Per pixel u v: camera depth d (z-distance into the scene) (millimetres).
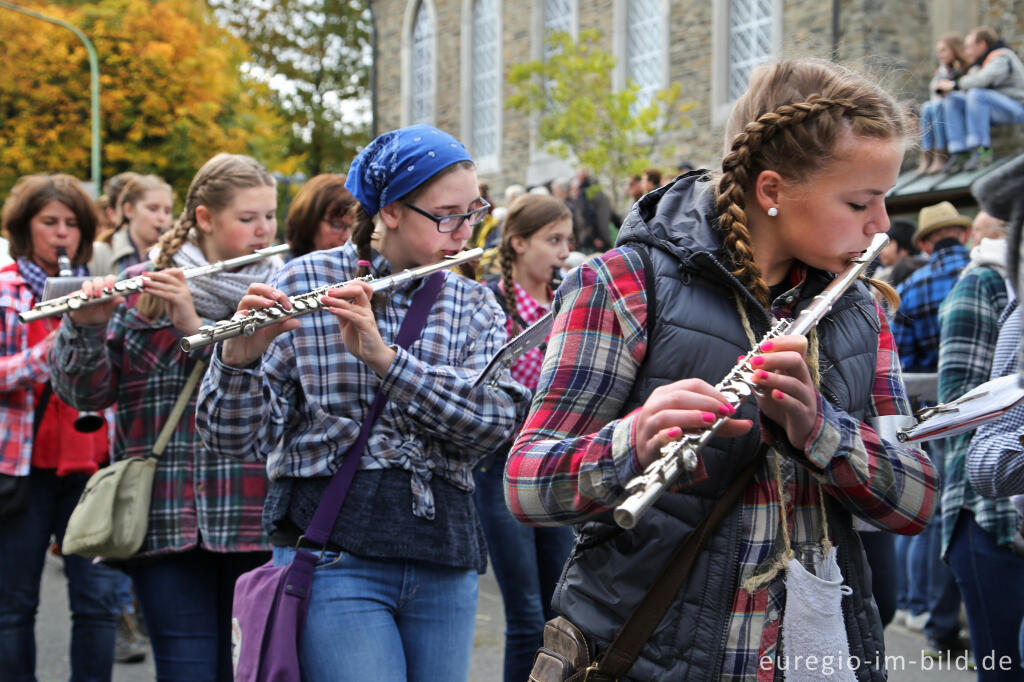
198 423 2615
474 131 21812
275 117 31359
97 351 3305
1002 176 2062
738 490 1811
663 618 1813
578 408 1834
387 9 24266
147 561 3307
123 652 5344
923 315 5785
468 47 21797
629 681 1832
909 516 1889
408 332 2725
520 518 1855
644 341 1821
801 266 1973
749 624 1807
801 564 1842
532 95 14805
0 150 25453
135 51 26031
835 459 1795
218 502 3275
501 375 2715
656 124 16750
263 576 2547
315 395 2609
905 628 5793
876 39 13539
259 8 36375
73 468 4020
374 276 2805
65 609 6199
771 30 15008
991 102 9688
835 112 1775
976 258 3492
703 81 16109
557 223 4566
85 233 4391
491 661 5168
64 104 25922
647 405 1665
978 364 3396
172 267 3543
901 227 7742
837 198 1793
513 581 3873
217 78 26938
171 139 25953
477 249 2852
